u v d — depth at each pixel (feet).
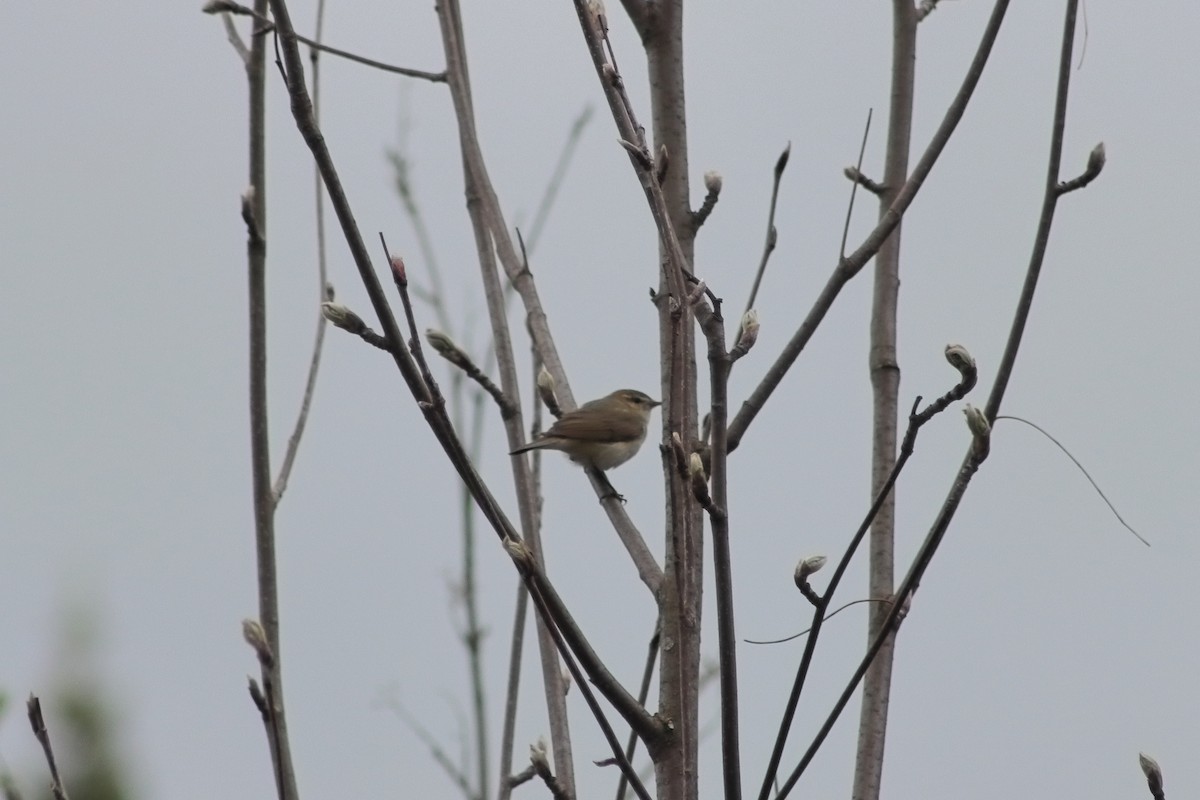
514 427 36.45
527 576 25.21
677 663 26.71
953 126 32.50
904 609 29.01
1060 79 32.09
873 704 32.04
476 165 40.78
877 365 36.96
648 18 32.71
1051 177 31.37
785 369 30.55
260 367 34.27
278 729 28.07
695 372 28.22
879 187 39.29
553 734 33.01
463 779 38.73
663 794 26.03
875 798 31.09
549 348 39.83
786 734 25.23
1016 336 30.42
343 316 24.85
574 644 25.86
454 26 42.04
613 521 33.94
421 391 25.03
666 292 28.19
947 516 25.91
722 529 24.35
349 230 24.86
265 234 34.81
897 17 40.70
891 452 35.76
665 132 32.09
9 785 22.09
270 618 32.35
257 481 33.45
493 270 39.42
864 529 25.20
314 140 24.67
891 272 37.99
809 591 25.26
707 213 31.40
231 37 37.04
